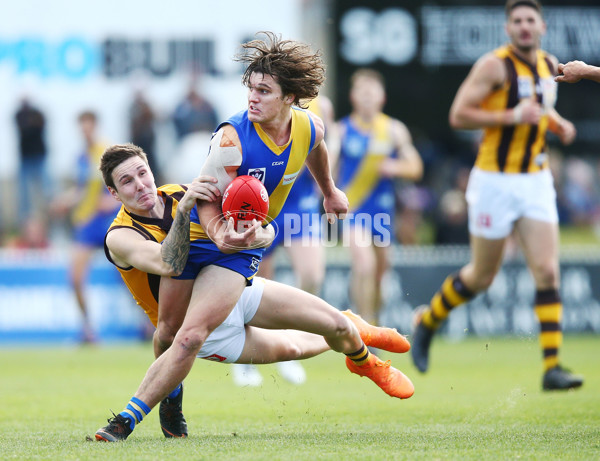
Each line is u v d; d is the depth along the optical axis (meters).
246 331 15.85
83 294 40.03
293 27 49.50
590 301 43.16
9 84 47.69
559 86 53.78
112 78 48.31
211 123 47.88
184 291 15.16
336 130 34.91
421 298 42.09
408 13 53.47
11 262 42.88
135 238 15.05
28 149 47.53
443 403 20.98
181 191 16.02
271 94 14.48
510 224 24.11
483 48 53.66
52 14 48.06
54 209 44.94
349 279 41.69
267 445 14.29
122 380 26.92
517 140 23.86
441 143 54.50
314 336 17.00
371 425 17.36
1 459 13.08
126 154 15.29
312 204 28.12
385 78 53.81
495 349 37.94
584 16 52.41
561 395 22.16
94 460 12.71
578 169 51.06
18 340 42.56
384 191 35.28
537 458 12.84
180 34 48.59
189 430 16.89
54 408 20.61
